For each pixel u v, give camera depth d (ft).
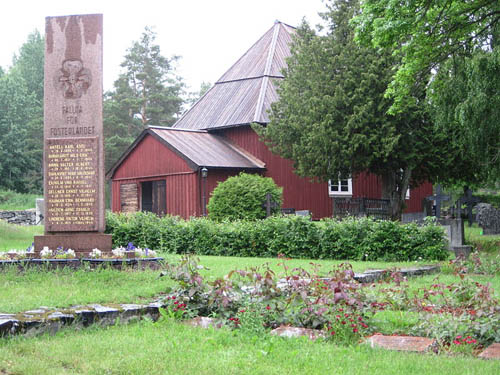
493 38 64.90
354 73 79.25
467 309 25.62
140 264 39.65
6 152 225.97
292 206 107.96
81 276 34.86
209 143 110.32
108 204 214.90
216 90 126.82
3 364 18.63
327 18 86.69
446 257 52.39
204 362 19.16
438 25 60.34
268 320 24.99
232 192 82.58
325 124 78.43
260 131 93.56
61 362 19.31
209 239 61.98
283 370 18.42
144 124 224.94
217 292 25.52
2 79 241.96
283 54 125.70
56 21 43.06
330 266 45.93
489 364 19.36
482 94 61.31
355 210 82.23
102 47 42.70
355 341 22.58
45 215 42.14
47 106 42.68
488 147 66.90
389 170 87.25
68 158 42.19
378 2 58.39
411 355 20.65
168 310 26.37
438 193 77.77
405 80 64.59
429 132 80.38
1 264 37.63
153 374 17.95
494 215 88.94
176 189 104.01
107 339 22.15
